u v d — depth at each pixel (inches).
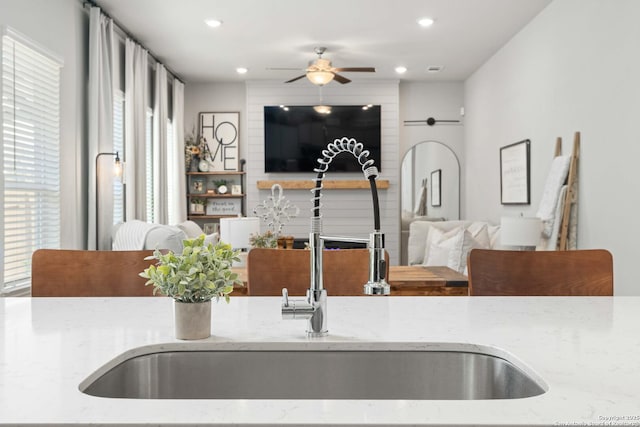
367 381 42.8
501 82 234.2
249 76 283.6
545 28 187.0
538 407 28.9
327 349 42.9
